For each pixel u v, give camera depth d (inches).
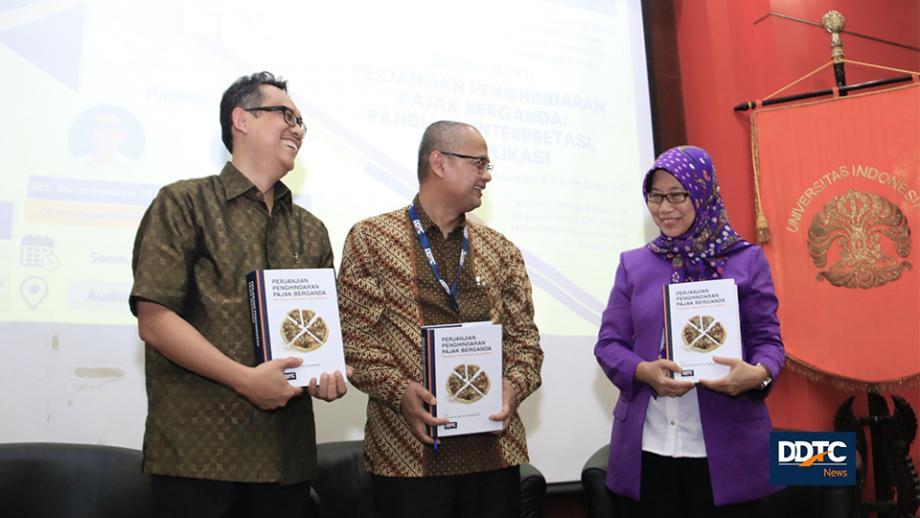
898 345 122.7
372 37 119.7
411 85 121.3
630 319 76.0
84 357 96.3
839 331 126.6
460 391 62.5
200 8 108.8
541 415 120.7
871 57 154.6
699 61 146.8
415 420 62.2
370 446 67.2
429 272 68.1
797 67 144.9
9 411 91.8
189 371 56.7
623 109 139.9
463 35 127.1
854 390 127.9
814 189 131.8
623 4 144.3
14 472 79.4
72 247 97.5
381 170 116.9
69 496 79.8
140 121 103.3
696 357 66.2
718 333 66.2
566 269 127.5
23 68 97.7
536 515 93.7
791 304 130.0
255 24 111.9
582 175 132.7
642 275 74.8
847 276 127.5
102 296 98.3
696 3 148.2
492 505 66.3
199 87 107.4
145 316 55.5
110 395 97.0
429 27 124.5
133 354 99.0
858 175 129.6
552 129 131.6
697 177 71.3
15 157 95.9
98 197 99.7
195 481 55.1
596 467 88.7
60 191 97.7
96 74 101.5
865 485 133.6
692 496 68.1
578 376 124.9
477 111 125.9
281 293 57.1
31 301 94.5
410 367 64.9
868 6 156.1
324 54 115.6
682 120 148.9
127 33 104.1
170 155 104.5
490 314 69.3
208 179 62.9
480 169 71.2
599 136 136.1
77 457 81.7
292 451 60.1
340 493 91.3
